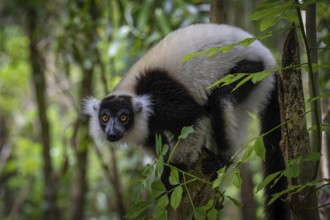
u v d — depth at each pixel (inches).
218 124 292.5
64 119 695.7
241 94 296.7
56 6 527.5
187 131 196.1
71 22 426.9
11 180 666.8
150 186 192.4
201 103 294.8
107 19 443.8
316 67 171.0
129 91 322.7
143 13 363.9
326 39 184.9
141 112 309.9
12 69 635.5
